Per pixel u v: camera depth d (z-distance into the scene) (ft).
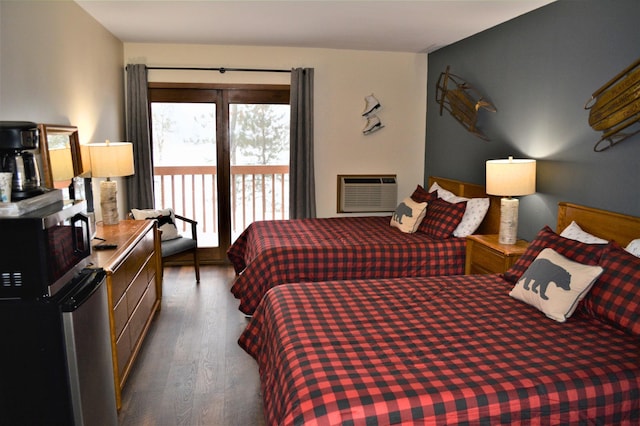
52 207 7.22
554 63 11.68
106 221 12.73
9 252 6.32
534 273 8.71
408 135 19.36
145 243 12.25
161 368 10.70
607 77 10.06
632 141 9.51
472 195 15.26
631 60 9.46
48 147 9.84
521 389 5.89
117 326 9.20
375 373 6.16
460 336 7.34
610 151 10.06
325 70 18.47
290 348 6.91
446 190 16.69
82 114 12.64
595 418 6.10
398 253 12.77
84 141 12.80
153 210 16.03
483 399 5.74
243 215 19.10
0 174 6.63
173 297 15.25
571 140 11.18
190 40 16.85
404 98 19.11
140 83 17.12
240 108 18.37
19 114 8.89
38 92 9.77
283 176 19.10
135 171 17.39
